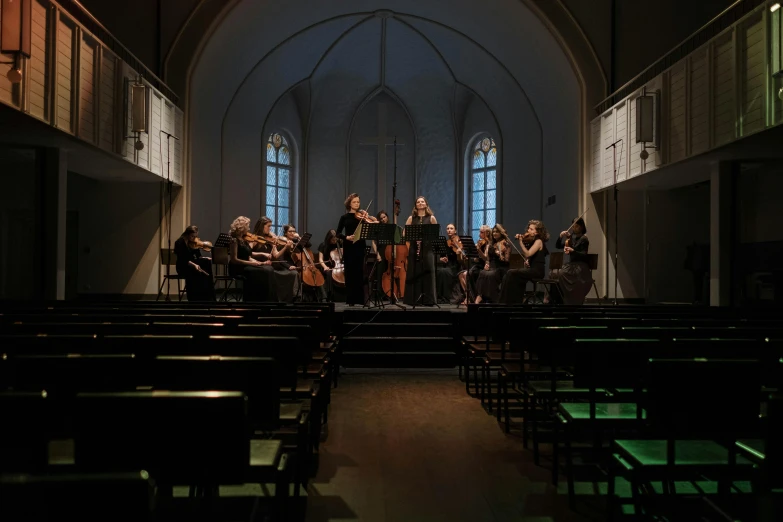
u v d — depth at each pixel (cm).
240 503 271
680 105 894
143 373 227
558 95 1291
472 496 300
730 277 879
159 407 160
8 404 157
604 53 1175
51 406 168
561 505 288
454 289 1111
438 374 711
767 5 678
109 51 877
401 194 1688
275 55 1417
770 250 848
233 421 162
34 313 464
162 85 1133
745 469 224
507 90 1480
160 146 1071
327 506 285
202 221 1305
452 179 1684
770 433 164
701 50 829
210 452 162
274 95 1534
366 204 1686
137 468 162
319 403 388
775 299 841
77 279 1177
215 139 1376
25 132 743
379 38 1515
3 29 599
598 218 1182
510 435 424
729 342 279
